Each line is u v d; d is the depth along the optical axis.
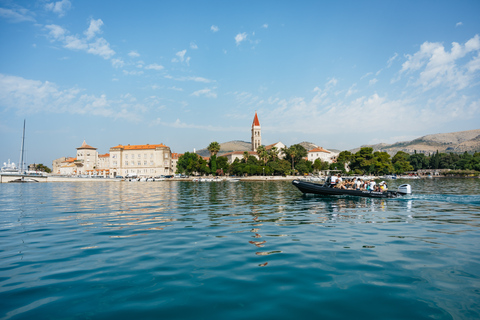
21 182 101.94
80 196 34.66
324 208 20.19
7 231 12.77
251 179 107.94
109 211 19.66
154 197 32.25
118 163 133.62
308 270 7.65
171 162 156.50
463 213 17.56
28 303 5.85
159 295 6.20
